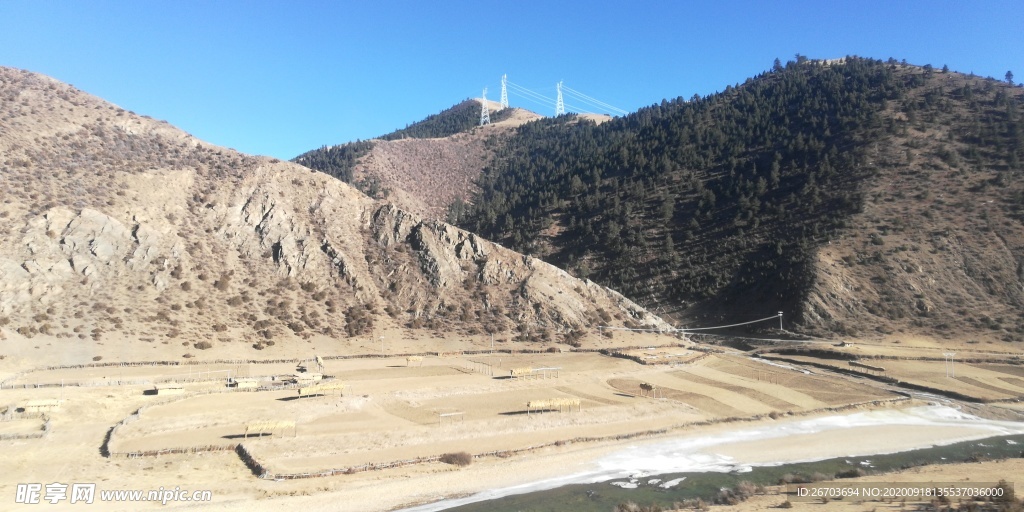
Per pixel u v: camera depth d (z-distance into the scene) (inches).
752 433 2038.6
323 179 4488.2
